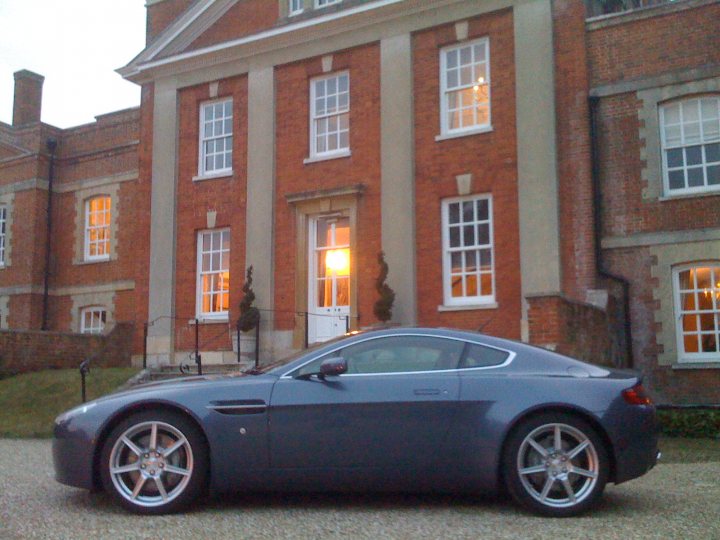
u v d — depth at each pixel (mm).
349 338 6625
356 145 17766
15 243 24531
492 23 16578
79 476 6281
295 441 6223
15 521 6016
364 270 17297
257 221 18734
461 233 16469
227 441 6211
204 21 20250
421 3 17156
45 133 24688
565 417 6105
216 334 19062
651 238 14734
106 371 17391
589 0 16375
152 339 19844
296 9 19344
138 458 6273
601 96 15469
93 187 24062
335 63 18312
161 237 20094
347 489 6273
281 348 18078
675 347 14375
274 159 18797
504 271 15797
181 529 5695
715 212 14328
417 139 17125
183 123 20344
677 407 13930
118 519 6055
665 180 14875
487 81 16578
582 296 15039
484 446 6113
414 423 6207
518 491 6035
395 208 17031
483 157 16312
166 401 6277
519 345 6527
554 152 15500
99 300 23359
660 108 15039
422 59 17281
